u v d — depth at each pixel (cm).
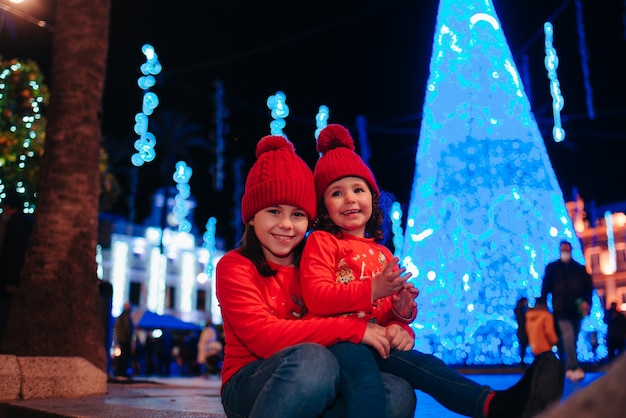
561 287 785
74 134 607
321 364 194
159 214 5034
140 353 2269
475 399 197
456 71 1289
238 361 230
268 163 242
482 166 1310
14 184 1001
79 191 596
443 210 1346
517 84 1298
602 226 4162
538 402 178
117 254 4678
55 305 557
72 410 359
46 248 573
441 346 1419
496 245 1334
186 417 320
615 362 68
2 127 1021
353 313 231
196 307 5188
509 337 1398
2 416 423
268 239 237
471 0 1287
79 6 638
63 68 623
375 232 272
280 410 190
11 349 546
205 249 5288
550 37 1044
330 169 259
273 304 234
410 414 221
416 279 1382
